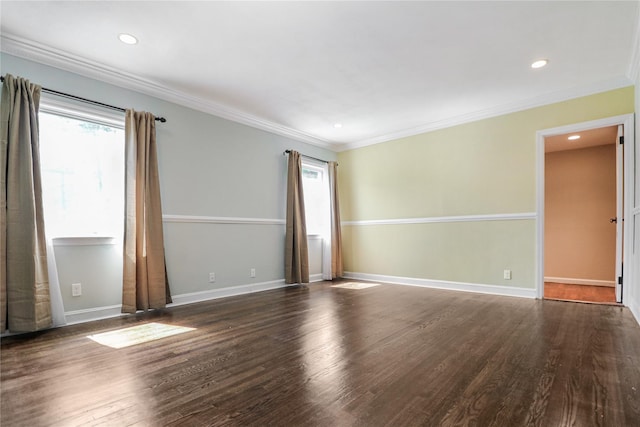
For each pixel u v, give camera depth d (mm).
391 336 2414
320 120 4500
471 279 4234
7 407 1461
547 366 1858
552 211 5383
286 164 4902
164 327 2686
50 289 2656
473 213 4242
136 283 3094
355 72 3148
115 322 2842
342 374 1777
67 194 2904
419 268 4742
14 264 2438
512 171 3947
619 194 3443
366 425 1309
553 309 3230
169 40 2586
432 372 1793
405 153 4949
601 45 2672
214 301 3695
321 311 3205
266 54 2812
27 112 2539
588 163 5113
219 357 2035
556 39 2590
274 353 2096
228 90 3539
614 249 4879
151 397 1546
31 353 2113
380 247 5215
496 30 2475
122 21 2330
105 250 3031
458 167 4391
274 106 3996
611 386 1614
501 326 2652
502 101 3877
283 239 4801
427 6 2195
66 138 2922
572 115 3561
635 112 3170
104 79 3055
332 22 2369
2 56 2529
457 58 2891
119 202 3188
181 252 3592
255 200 4414
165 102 3523
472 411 1401
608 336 2381
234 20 2332
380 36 2551
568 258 5223
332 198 5496
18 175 2496
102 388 1638
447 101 3857
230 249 4070
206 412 1414
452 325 2689
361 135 5215
